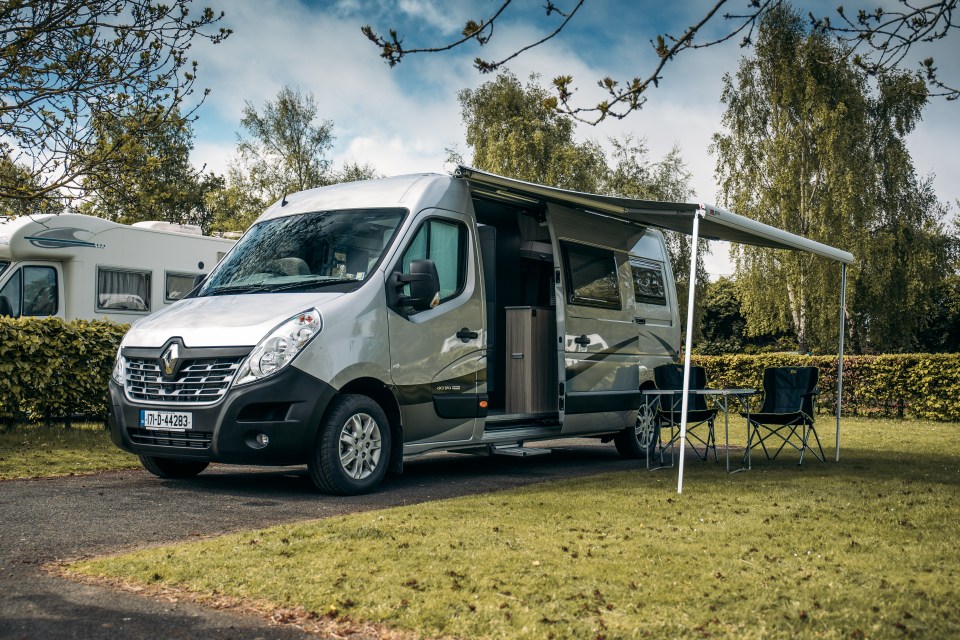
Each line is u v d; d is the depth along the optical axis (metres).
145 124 8.31
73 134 8.18
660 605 3.57
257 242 7.72
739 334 43.50
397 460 7.09
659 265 10.77
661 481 7.41
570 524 5.23
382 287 6.95
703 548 4.60
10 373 9.88
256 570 4.06
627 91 4.59
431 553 4.38
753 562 4.30
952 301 38.91
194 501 6.18
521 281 9.66
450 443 7.57
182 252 14.73
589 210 9.21
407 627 3.34
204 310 6.79
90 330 10.62
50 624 3.39
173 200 8.91
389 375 6.89
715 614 3.46
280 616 3.48
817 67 29.91
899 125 31.86
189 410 6.29
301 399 6.25
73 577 4.04
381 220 7.39
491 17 4.68
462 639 3.21
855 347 35.12
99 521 5.36
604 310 9.37
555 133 32.94
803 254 31.27
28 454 8.40
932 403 16.45
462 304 7.66
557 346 8.80
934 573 4.11
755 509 5.88
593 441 13.00
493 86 33.69
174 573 4.02
